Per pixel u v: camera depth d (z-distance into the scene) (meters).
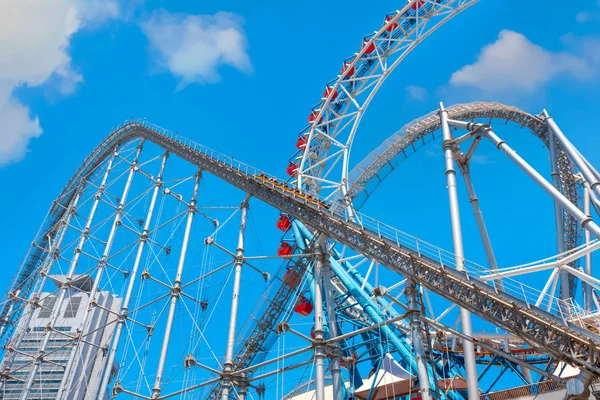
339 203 41.69
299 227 45.38
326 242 38.12
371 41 52.44
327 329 39.34
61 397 49.78
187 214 48.78
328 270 37.34
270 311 39.50
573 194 45.09
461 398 36.75
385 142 47.69
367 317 41.62
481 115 48.22
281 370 34.84
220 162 44.88
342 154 51.00
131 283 49.94
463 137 38.72
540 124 45.88
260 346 39.97
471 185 41.06
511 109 47.16
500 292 27.59
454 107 46.50
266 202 40.06
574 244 44.66
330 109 54.16
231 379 36.62
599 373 24.53
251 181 41.38
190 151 49.50
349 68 53.22
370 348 40.38
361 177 47.12
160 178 55.75
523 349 39.00
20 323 58.59
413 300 30.16
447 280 28.81
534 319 26.19
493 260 39.31
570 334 25.47
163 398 38.69
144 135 59.97
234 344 40.56
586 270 39.59
